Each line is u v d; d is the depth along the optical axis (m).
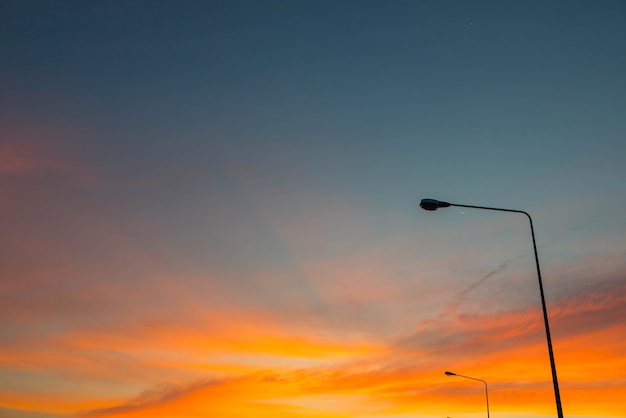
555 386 23.42
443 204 28.59
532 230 27.36
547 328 24.62
